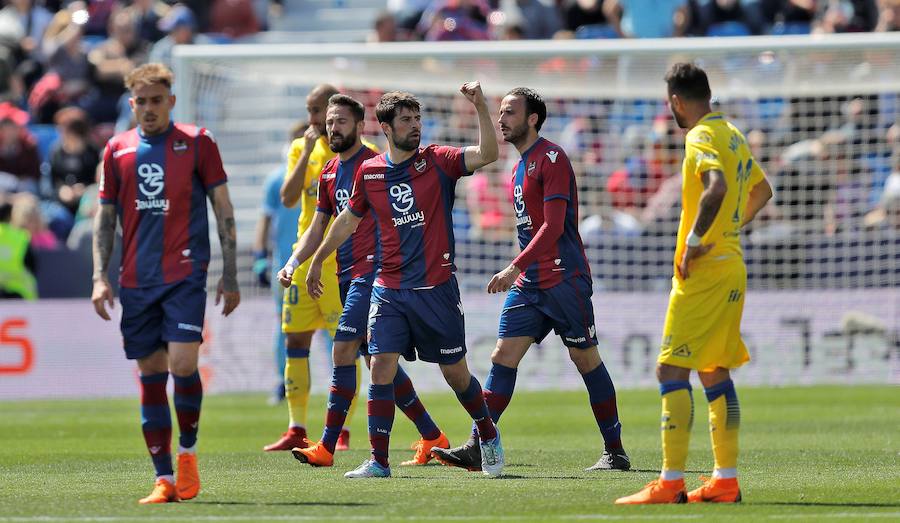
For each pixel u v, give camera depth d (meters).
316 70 53.91
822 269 54.25
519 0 73.06
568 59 53.53
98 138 71.62
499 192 56.06
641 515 19.70
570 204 26.77
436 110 56.06
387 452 25.75
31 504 21.50
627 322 52.34
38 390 53.22
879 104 54.66
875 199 54.28
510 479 25.17
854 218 54.19
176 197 21.97
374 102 55.66
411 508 20.67
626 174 56.53
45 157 69.81
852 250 54.00
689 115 21.47
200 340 21.98
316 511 20.38
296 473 26.48
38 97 73.00
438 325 24.73
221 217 22.36
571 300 26.73
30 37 80.94
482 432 25.72
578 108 57.88
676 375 21.33
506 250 55.84
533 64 53.59
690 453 30.53
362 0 84.62
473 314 52.31
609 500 21.59
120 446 34.06
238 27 80.69
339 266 29.47
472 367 52.16
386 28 69.75
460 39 71.38
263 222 41.22
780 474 25.89
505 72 54.00
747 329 52.50
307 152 31.12
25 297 55.03
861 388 50.41
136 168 22.02
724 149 21.00
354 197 25.25
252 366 52.56
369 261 27.41
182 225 22.03
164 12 79.00
